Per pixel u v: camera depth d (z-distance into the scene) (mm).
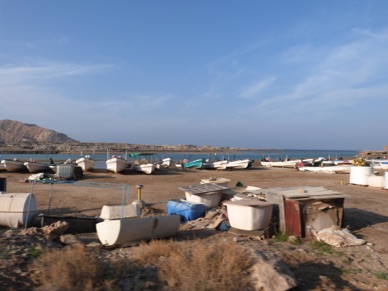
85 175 29781
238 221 9656
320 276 6426
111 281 5520
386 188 21047
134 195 18141
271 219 9945
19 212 10633
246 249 6766
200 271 5742
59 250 6969
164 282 5730
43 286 5266
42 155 97500
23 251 6656
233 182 26281
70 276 5445
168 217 9156
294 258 7367
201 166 40188
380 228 10859
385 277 6730
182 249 7047
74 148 135500
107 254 7594
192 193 13281
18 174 29828
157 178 29062
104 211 10367
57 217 10461
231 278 5535
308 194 10055
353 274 6859
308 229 9477
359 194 19047
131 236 8484
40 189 19859
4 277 5375
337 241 8742
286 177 31078
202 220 11586
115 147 158125
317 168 37281
